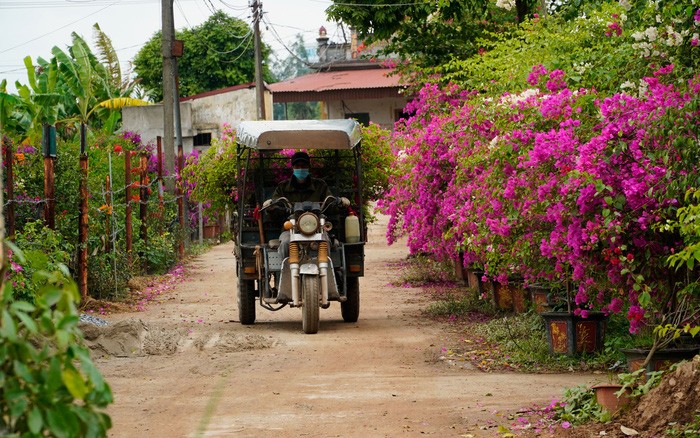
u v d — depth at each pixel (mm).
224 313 16469
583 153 9398
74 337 3885
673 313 9242
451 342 12984
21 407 3393
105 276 18141
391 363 11438
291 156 15648
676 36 11398
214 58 53062
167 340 12680
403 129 21812
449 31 26781
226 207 18016
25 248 14219
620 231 9133
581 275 9914
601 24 16656
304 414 8516
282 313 16531
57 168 16734
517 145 11398
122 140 31578
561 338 11297
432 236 16594
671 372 7820
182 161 29125
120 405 8984
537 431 7645
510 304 15477
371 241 32219
